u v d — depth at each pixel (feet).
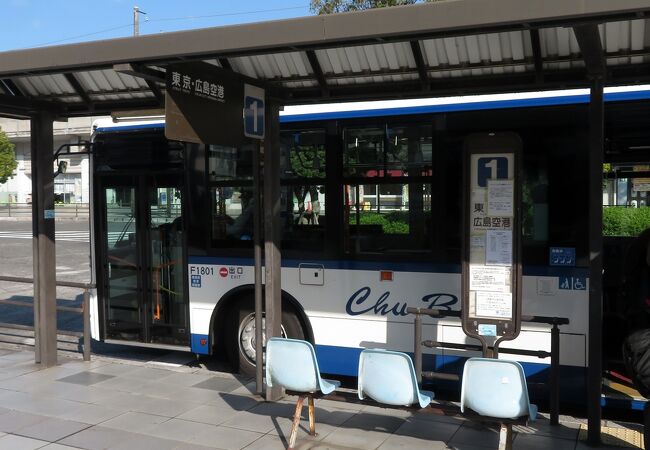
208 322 21.88
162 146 22.72
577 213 16.96
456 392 19.44
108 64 15.43
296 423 14.98
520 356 17.46
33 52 16.06
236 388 20.04
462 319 16.08
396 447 15.19
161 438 15.90
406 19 12.07
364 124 19.35
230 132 16.34
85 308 23.38
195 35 13.87
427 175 18.61
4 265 52.95
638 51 14.23
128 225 23.61
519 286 15.58
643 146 17.47
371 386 13.96
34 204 22.40
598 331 14.76
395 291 18.94
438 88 17.03
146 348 26.35
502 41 15.11
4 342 26.86
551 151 17.29
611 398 16.31
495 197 15.83
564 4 10.93
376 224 19.25
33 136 21.93
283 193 20.40
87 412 17.85
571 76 15.78
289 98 18.44
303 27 12.93
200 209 21.90
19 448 15.31
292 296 20.24
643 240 14.99
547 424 16.66
